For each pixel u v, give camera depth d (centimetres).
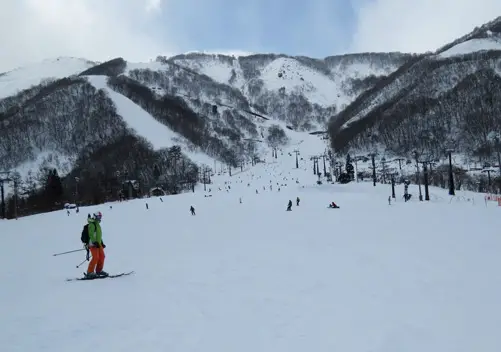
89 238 1205
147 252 1814
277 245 1781
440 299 845
